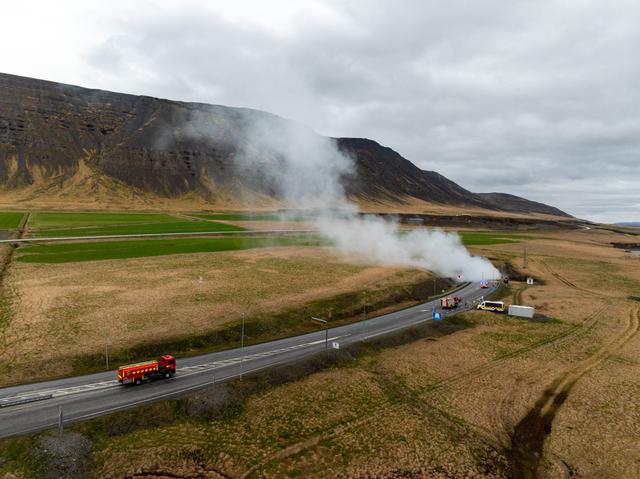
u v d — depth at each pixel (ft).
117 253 435.53
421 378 210.18
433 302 354.13
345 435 160.25
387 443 156.25
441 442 158.30
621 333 282.36
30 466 130.72
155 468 136.56
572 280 460.55
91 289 302.86
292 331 263.90
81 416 155.02
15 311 249.75
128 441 147.02
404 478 139.85
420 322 289.94
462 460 149.28
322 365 214.28
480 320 306.14
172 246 491.72
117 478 131.85
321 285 350.84
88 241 495.82
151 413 160.76
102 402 165.78
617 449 157.48
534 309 339.57
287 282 355.15
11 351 200.44
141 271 365.20
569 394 196.95
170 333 232.32
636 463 149.69
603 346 258.37
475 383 206.39
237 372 197.88
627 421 175.63
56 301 271.49
